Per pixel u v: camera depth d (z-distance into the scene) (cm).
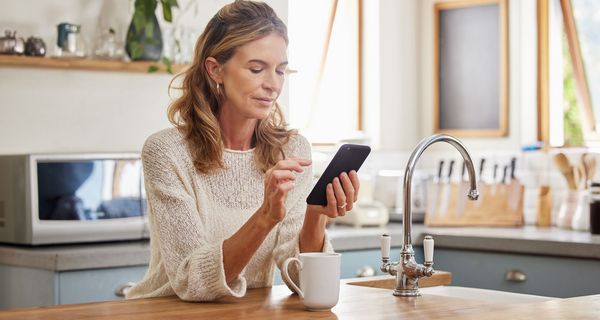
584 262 364
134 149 382
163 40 378
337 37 502
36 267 321
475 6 482
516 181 445
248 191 233
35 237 332
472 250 400
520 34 465
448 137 225
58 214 336
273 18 224
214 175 229
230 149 233
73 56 357
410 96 504
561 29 458
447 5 494
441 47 497
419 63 506
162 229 217
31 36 358
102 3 371
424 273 220
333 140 492
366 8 497
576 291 367
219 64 224
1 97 355
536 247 376
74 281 318
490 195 447
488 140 477
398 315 193
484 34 479
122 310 199
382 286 264
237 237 206
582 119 458
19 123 359
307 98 493
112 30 366
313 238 224
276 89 224
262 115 224
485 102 477
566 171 432
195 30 386
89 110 372
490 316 191
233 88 222
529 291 381
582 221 414
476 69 482
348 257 389
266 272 236
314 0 495
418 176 478
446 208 445
